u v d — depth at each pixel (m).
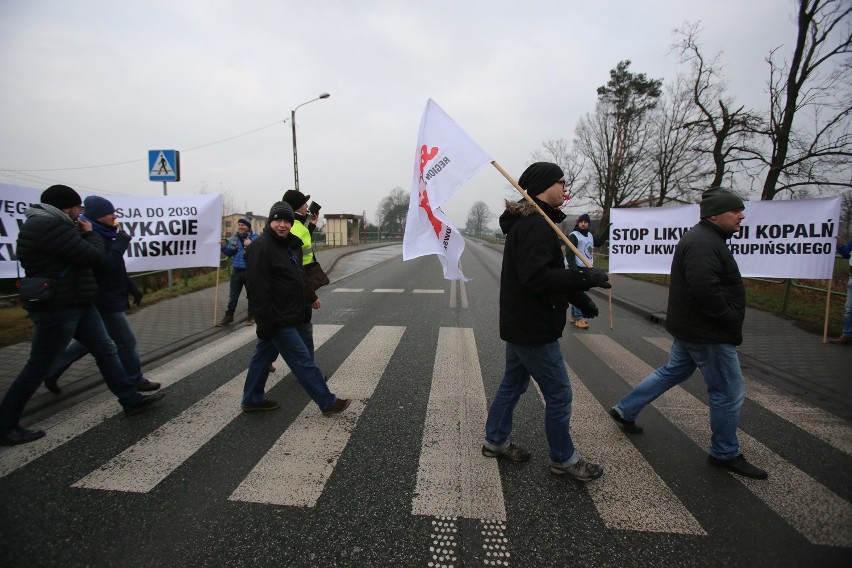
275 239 3.32
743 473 2.70
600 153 32.59
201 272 13.13
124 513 2.32
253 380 3.57
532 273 2.27
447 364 4.90
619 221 7.21
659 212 7.09
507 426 2.86
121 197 6.13
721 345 2.70
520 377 2.79
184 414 3.57
